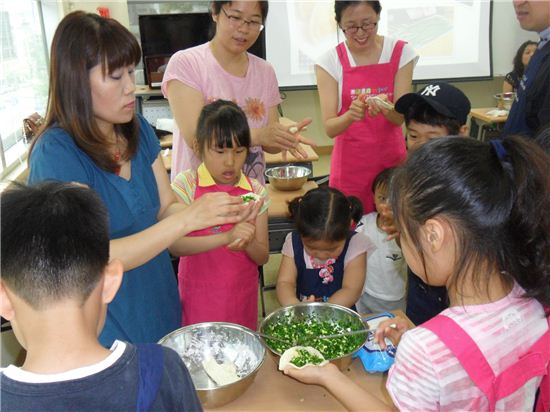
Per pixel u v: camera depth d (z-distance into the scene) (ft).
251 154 6.97
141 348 2.60
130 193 4.32
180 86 6.57
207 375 4.32
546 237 2.71
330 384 3.56
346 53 7.80
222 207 4.05
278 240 8.42
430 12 17.47
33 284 2.31
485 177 2.68
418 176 2.82
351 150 8.00
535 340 2.92
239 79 6.77
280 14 16.66
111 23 3.88
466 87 19.56
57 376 2.28
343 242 5.99
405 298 7.20
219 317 6.06
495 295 2.87
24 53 12.17
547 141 3.73
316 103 19.24
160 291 4.81
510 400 2.87
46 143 3.92
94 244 2.46
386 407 3.38
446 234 2.75
